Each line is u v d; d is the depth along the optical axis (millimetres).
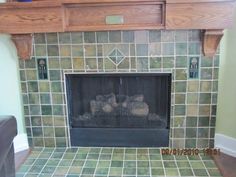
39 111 2398
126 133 2414
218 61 2160
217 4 1913
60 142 2451
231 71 2176
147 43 2166
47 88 2342
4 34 2229
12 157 1714
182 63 2188
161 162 2195
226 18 1938
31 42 2225
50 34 2209
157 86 2350
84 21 2064
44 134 2447
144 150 2379
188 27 1983
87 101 2457
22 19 2051
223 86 2236
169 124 2369
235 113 2219
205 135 2334
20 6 2004
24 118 2428
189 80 2223
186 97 2262
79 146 2455
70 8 2043
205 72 2193
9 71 2314
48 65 2283
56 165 2186
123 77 2334
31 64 2293
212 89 2227
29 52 2250
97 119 2465
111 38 2180
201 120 2303
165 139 2389
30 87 2346
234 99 2207
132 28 2033
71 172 2086
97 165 2172
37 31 2076
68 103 2398
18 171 2107
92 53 2229
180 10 1947
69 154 2346
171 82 2248
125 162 2205
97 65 2254
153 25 2014
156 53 2184
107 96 2441
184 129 2338
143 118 2436
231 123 2260
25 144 2449
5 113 2389
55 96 2355
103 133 2434
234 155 2260
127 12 2016
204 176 2006
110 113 2461
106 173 2062
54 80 2318
